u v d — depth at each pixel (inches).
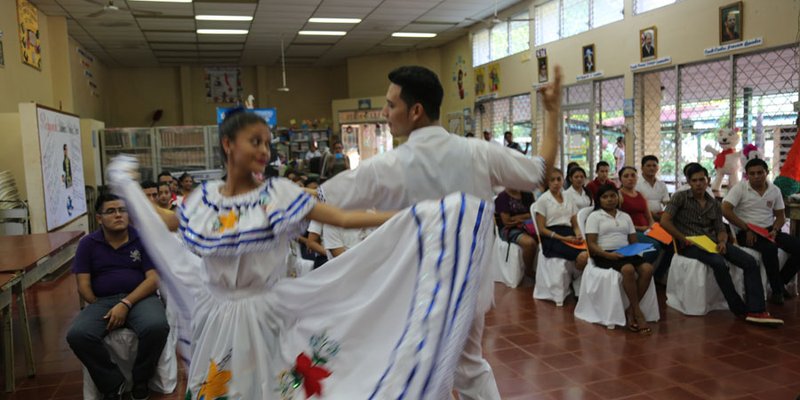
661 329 190.1
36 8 451.8
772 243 213.0
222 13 521.7
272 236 78.3
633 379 151.3
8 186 301.6
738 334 182.7
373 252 80.0
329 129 789.2
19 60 403.5
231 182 81.7
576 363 163.5
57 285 279.1
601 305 197.8
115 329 145.8
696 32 358.6
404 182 93.3
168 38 615.2
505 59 573.0
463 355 97.7
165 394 149.6
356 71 787.4
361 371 75.4
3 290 138.5
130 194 87.7
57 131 332.8
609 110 446.9
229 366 77.9
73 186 360.8
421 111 95.2
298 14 538.6
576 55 468.1
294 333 81.1
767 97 322.7
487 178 96.0
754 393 140.9
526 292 242.8
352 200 94.3
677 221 214.8
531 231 252.1
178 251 87.2
